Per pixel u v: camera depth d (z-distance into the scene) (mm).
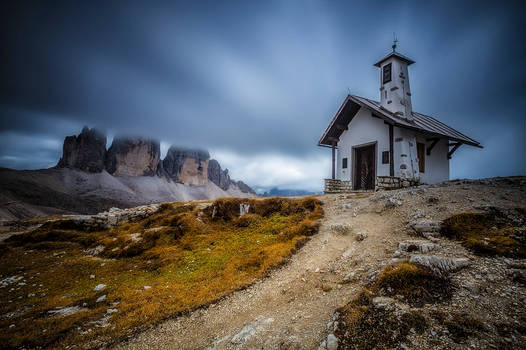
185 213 17422
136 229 17516
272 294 7031
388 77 19422
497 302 4480
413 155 17672
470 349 3551
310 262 8500
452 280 5344
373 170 19719
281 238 11547
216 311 6566
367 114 19984
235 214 16938
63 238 18062
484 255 6184
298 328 5070
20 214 105562
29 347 5562
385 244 8227
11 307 8328
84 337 5766
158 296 7859
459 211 9023
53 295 9391
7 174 161000
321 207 14477
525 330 3736
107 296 8297
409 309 4617
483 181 12516
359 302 5223
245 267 9227
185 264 10961
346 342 4219
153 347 5352
